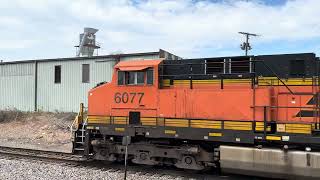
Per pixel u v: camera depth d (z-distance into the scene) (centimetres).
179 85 1290
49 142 2125
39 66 3228
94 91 1402
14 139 2239
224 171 1172
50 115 2914
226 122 1166
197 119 1211
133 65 1325
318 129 1064
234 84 1205
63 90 3091
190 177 1211
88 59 2966
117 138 1395
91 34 4294
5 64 3431
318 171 1032
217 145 1224
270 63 1170
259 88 1138
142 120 1298
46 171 1262
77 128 1474
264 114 1114
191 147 1229
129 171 1291
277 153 1083
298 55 1134
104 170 1304
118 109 1347
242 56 1213
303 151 1071
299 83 1120
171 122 1252
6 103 3416
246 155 1125
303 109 1097
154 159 1302
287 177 1080
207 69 1255
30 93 3272
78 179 1154
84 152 1408
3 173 1220
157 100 1279
